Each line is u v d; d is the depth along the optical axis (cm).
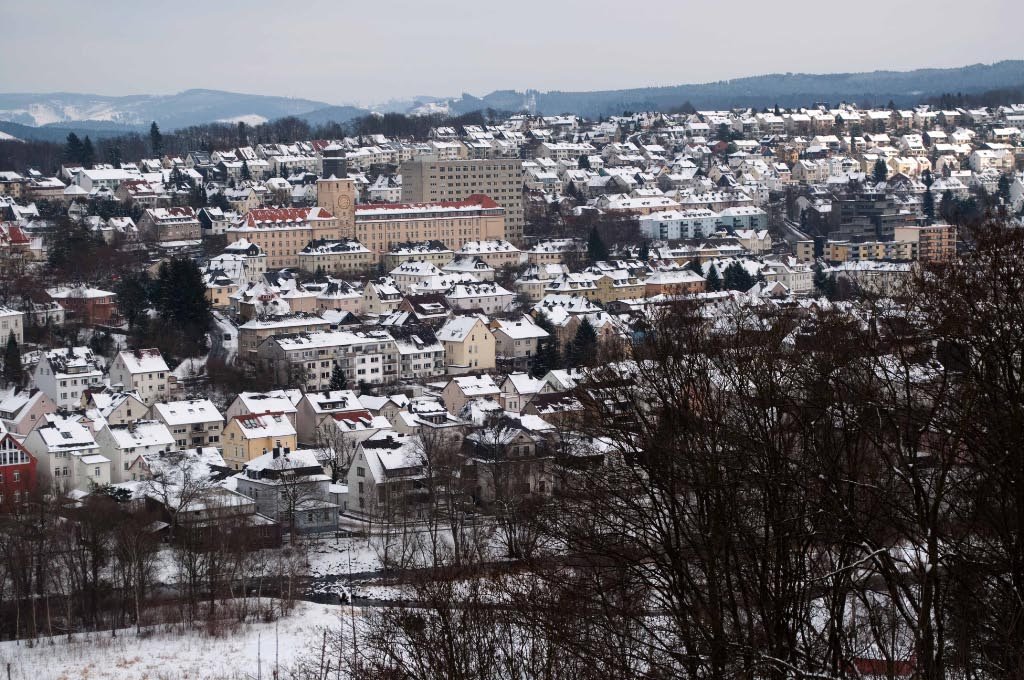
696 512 14438
